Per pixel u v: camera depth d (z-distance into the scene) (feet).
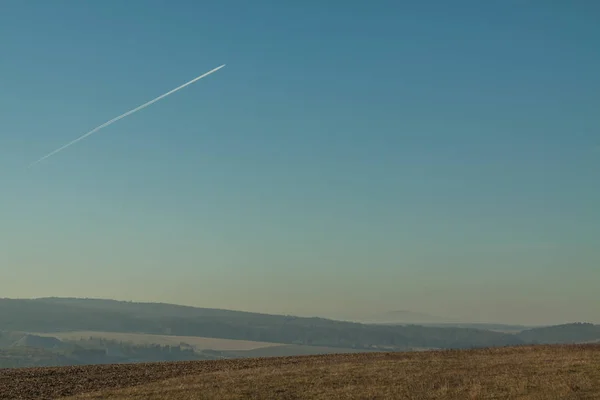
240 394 84.99
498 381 89.10
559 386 82.69
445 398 77.51
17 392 92.02
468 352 137.80
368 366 111.96
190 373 113.09
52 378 106.93
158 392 87.97
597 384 84.17
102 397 85.51
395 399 78.38
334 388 88.43
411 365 111.86
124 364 132.87
